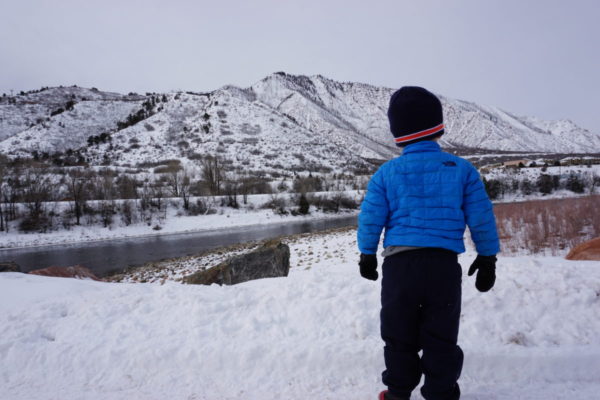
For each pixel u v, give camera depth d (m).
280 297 3.67
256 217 47.00
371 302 3.43
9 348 3.10
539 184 71.44
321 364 2.62
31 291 4.93
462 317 3.10
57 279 5.67
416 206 1.90
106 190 49.41
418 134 2.01
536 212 15.84
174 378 2.66
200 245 31.05
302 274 4.40
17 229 38.25
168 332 3.21
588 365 2.50
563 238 11.53
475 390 2.35
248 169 117.12
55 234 38.12
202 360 2.77
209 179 58.31
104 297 4.22
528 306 3.16
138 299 3.96
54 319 3.67
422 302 1.85
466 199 1.92
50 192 46.84
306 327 3.13
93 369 2.82
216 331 3.15
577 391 2.29
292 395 2.39
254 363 2.70
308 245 21.09
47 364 2.91
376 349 2.65
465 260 4.40
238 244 29.05
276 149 146.88
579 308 3.10
